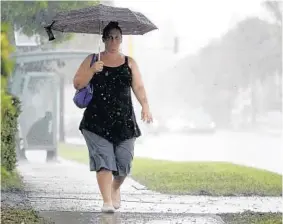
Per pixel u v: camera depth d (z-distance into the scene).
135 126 20.06
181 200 24.75
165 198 25.30
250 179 33.12
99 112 19.62
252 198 25.95
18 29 43.03
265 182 31.83
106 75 19.66
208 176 34.56
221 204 23.89
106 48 19.98
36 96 51.94
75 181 32.53
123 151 19.91
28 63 51.84
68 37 48.28
